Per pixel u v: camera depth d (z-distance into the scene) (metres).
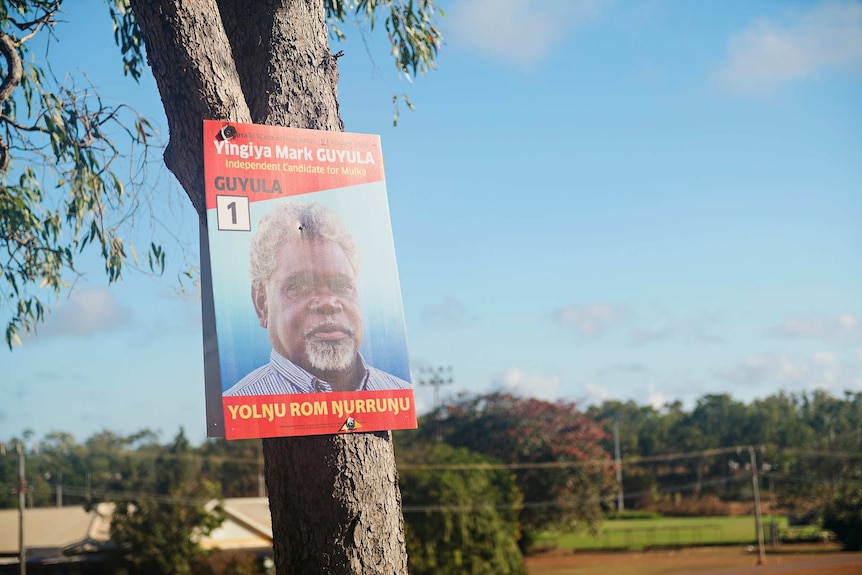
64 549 34.84
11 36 5.81
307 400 3.45
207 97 3.74
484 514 32.28
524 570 33.31
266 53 4.00
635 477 86.12
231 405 3.34
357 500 3.52
